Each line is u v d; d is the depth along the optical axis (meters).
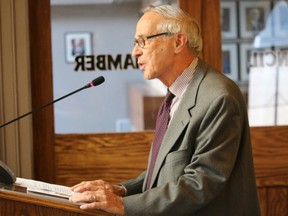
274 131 5.08
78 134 4.95
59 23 4.92
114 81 5.01
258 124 5.13
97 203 2.62
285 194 5.08
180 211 2.77
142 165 5.00
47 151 4.91
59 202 2.58
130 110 5.04
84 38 4.96
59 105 4.95
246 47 5.09
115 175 4.98
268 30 5.11
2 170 2.75
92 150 4.96
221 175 2.79
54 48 4.92
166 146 2.96
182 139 2.94
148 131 5.01
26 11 4.72
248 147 2.98
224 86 2.94
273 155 5.08
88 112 4.99
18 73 4.70
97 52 4.98
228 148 2.83
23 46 4.70
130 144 4.99
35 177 4.91
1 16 4.67
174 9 3.05
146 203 2.75
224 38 5.05
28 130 4.73
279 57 5.11
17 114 4.72
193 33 3.05
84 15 4.95
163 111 3.22
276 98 5.12
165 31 3.00
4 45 4.68
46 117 4.90
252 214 3.01
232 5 5.04
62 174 4.94
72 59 4.95
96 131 5.01
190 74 3.06
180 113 2.98
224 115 2.84
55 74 4.94
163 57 3.01
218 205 2.91
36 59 4.86
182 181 2.79
